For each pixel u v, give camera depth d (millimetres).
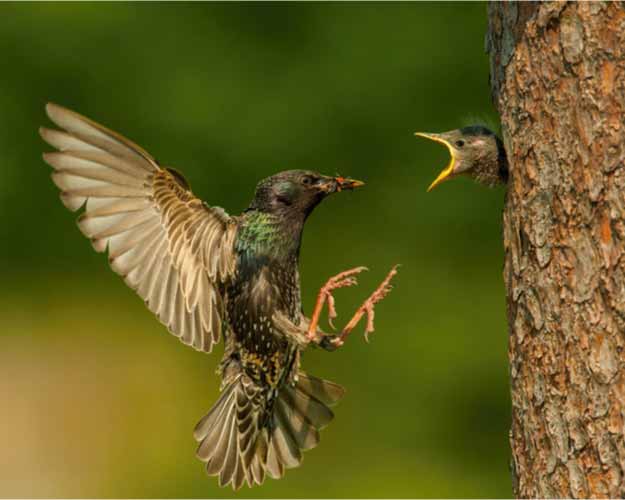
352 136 16062
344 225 15859
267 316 6898
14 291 16297
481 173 6164
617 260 5055
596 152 5117
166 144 16078
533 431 5328
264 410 7074
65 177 6242
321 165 15992
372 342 15211
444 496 14320
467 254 15617
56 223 16516
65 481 14547
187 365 15500
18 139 16500
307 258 15773
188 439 14969
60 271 16359
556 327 5223
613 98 5098
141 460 14750
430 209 15812
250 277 6859
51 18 16672
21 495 14508
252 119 16109
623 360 5043
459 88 16109
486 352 15000
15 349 15961
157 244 6523
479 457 14625
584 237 5145
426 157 15953
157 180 6473
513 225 5457
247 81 16281
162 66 16438
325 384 7152
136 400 15320
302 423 7164
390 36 16344
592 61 5141
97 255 16406
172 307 6535
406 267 15625
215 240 6750
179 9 16734
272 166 15992
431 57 16203
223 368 7039
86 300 16203
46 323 16156
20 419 15242
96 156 6305
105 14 16656
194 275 6641
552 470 5242
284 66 16359
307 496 14203
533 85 5340
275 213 6949
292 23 16547
